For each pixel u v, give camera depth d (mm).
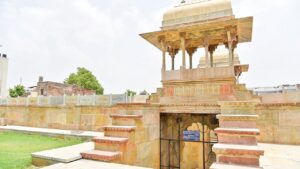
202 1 9320
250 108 5570
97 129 11938
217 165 4258
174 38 9914
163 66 9352
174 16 9531
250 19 7848
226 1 8656
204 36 9055
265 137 8148
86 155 5367
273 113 8133
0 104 16531
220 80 8148
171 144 9016
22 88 31422
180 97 8758
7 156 6094
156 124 7695
